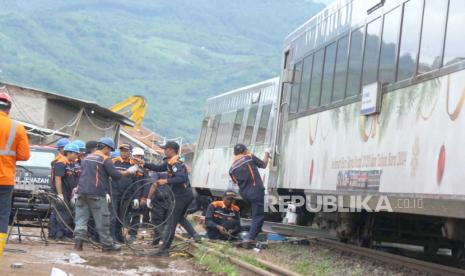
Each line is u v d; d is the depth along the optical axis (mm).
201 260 13078
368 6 13008
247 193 16062
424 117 10125
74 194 15602
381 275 11922
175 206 14500
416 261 11914
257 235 16688
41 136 38406
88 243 15688
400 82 11109
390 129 11273
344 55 14023
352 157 12820
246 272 12016
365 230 15055
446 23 9781
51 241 15719
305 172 15516
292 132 17000
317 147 14930
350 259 13859
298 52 17500
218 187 27266
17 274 10297
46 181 19234
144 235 18391
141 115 61969
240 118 26422
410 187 10336
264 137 22953
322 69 15375
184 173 14492
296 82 17312
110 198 15727
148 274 11430
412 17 10992
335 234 16438
